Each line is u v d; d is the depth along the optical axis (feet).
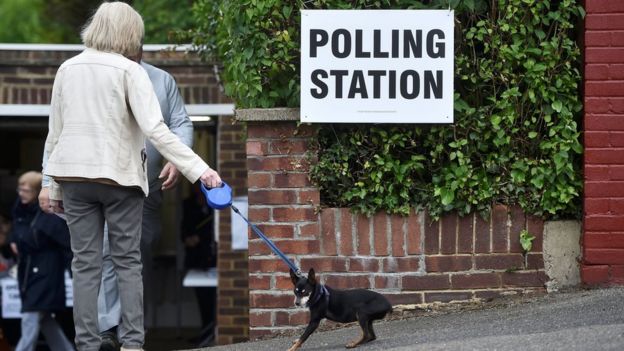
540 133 26.12
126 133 21.24
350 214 25.94
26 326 39.68
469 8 25.70
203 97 43.70
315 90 25.58
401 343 21.84
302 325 25.96
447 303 25.89
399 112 25.59
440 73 25.59
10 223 47.78
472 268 25.95
